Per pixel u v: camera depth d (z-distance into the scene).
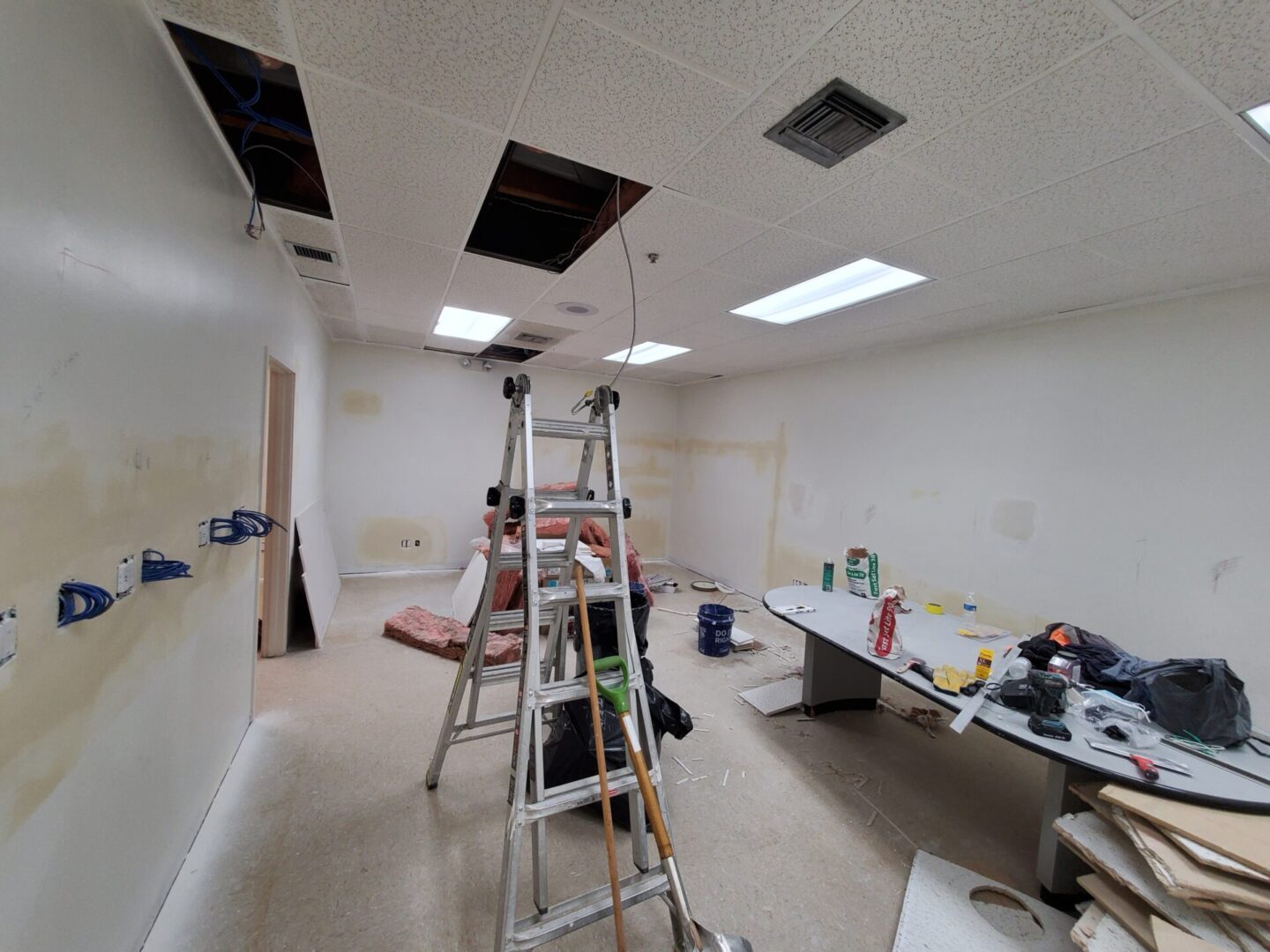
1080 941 1.34
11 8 0.72
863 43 1.11
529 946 1.18
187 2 1.08
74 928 0.99
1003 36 1.06
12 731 0.78
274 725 2.45
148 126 1.15
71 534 0.91
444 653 3.37
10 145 0.72
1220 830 1.28
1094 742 1.55
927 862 1.79
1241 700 1.64
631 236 2.13
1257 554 2.11
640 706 1.48
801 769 2.34
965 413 3.31
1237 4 0.94
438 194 1.88
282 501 3.15
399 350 5.23
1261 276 2.10
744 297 2.87
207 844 1.70
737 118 1.38
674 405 6.70
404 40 1.16
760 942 1.49
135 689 1.21
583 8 1.05
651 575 5.77
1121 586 2.54
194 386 1.47
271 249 2.30
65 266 0.86
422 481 5.41
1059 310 2.75
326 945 1.40
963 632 2.49
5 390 0.73
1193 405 2.30
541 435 1.59
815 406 4.55
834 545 4.31
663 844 1.30
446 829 1.85
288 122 1.61
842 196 1.74
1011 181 1.59
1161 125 1.29
